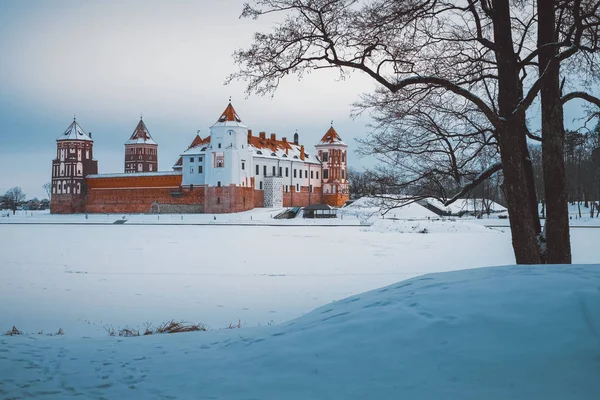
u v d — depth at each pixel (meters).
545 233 10.41
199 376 6.07
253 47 10.66
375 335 6.02
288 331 7.33
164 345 8.12
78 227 78.94
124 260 34.38
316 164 133.88
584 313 5.42
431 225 60.59
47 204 191.12
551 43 9.36
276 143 130.00
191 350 7.49
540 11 10.07
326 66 10.55
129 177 118.75
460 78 11.38
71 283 24.67
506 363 4.97
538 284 6.24
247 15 10.45
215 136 106.12
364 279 25.31
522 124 11.23
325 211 110.62
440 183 12.14
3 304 19.38
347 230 67.44
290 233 62.19
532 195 11.30
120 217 107.94
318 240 50.88
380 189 12.23
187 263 32.66
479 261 31.94
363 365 5.48
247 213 103.44
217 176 105.38
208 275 27.20
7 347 8.20
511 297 6.04
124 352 7.72
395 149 11.88
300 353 6.10
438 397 4.65
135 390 5.81
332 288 22.77
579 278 6.29
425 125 11.75
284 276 26.62
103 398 5.60
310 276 26.53
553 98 10.14
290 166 125.44
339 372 5.45
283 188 123.19
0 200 195.12
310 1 10.23
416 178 11.93
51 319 16.80
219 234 61.09
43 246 45.16
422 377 5.03
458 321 5.79
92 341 8.75
